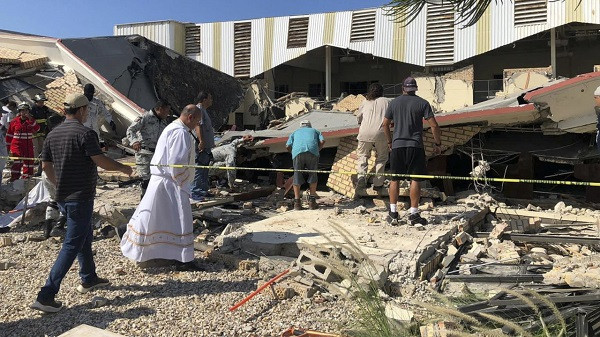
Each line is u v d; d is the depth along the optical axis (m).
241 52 22.94
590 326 3.01
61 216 6.86
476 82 19.95
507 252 5.99
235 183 10.11
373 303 3.63
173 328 4.13
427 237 5.90
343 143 9.71
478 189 9.16
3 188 8.92
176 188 5.35
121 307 4.56
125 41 14.59
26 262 5.88
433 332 3.10
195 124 5.56
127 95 13.94
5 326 4.18
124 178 10.41
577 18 17.19
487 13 18.61
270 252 5.77
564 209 7.86
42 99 11.73
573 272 4.91
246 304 4.62
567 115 8.59
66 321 4.27
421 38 19.73
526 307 3.59
